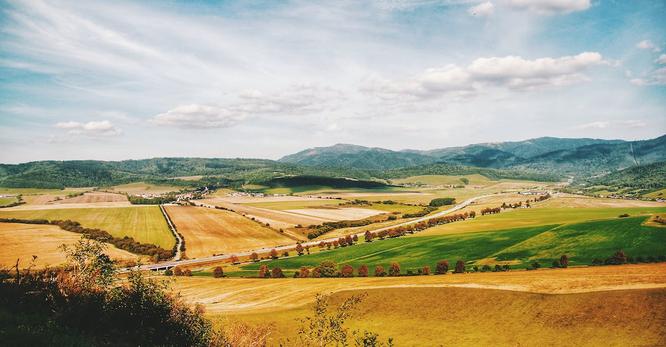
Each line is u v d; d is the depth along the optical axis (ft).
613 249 301.43
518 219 536.01
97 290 59.06
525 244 353.31
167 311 61.21
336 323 65.00
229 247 456.86
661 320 141.69
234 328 73.51
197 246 449.89
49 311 54.24
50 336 44.78
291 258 402.52
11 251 320.29
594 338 141.90
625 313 150.20
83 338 47.32
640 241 307.17
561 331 149.69
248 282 292.20
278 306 206.08
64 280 58.65
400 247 398.42
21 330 43.83
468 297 186.70
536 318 160.86
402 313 183.62
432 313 179.73
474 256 341.41
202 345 60.85
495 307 174.70
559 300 168.45
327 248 450.30
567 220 484.33
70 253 62.18
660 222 343.05
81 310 54.44
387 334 165.78
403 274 303.89
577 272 226.17
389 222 620.08
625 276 192.65
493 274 250.98
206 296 251.60
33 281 59.47
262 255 421.18
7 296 55.57
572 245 327.67
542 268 275.18
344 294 210.38
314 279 289.33
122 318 57.06
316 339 64.03
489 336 154.92
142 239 447.42
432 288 201.67
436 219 570.46
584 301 163.53
